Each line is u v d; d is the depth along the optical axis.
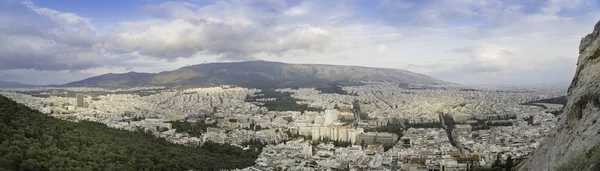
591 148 70.38
